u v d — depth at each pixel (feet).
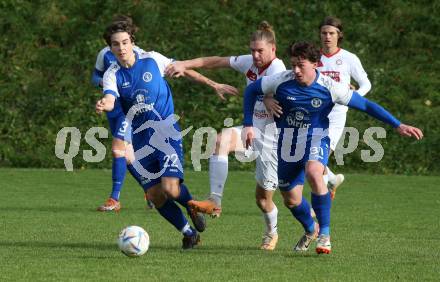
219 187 71.15
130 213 92.43
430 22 166.50
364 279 54.24
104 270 56.39
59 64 156.97
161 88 68.59
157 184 67.56
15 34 161.89
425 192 115.75
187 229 67.72
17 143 144.05
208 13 165.37
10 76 153.99
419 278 54.85
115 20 67.72
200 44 158.71
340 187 120.67
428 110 147.95
